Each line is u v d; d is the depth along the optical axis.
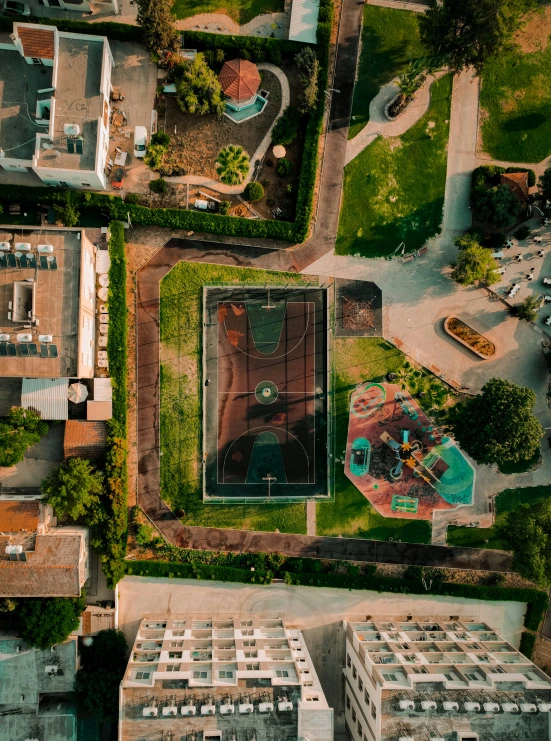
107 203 55.12
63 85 52.62
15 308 50.19
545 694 48.72
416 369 59.44
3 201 55.12
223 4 57.56
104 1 55.62
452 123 59.38
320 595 58.34
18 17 53.84
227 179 56.00
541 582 51.66
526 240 60.09
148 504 57.12
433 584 58.25
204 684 46.78
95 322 55.91
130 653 55.88
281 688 47.53
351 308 58.91
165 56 54.38
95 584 56.28
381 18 58.84
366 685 50.53
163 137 56.06
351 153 58.69
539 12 59.97
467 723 47.59
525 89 60.00
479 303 59.97
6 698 52.44
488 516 59.72
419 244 59.47
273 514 58.03
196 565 56.53
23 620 51.62
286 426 58.25
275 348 58.28
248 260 58.16
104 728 55.88
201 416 57.62
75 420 55.06
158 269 57.44
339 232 58.78
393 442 58.06
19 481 56.19
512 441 51.94
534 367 60.19
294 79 57.94
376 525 58.81
